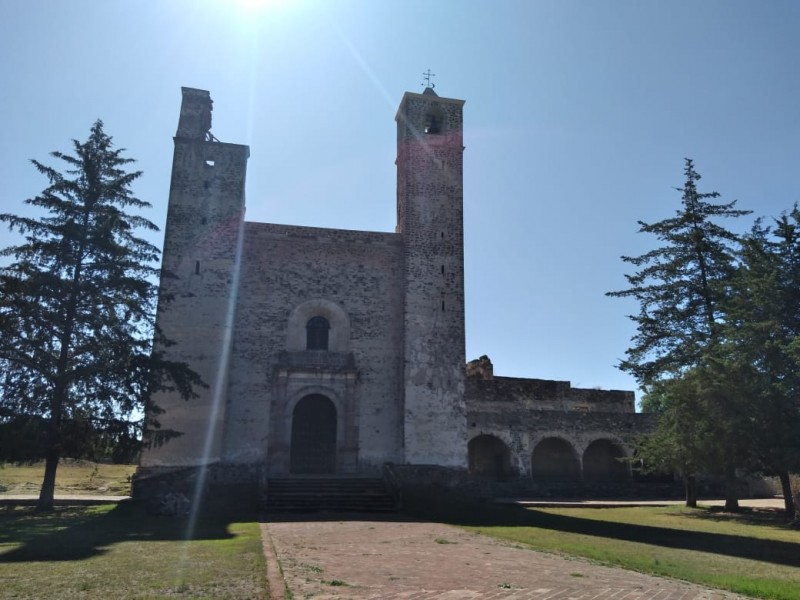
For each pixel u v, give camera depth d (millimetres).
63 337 21391
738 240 25859
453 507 23156
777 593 8688
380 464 29047
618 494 36594
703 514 24781
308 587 8148
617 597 8156
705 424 22406
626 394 46469
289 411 28609
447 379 30125
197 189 29469
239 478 26766
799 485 29078
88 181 23156
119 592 7438
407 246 31312
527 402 43062
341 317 30391
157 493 24672
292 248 30641
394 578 9062
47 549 11281
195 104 31109
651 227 30031
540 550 12836
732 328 21875
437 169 32781
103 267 22250
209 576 8617
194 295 28141
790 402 19938
